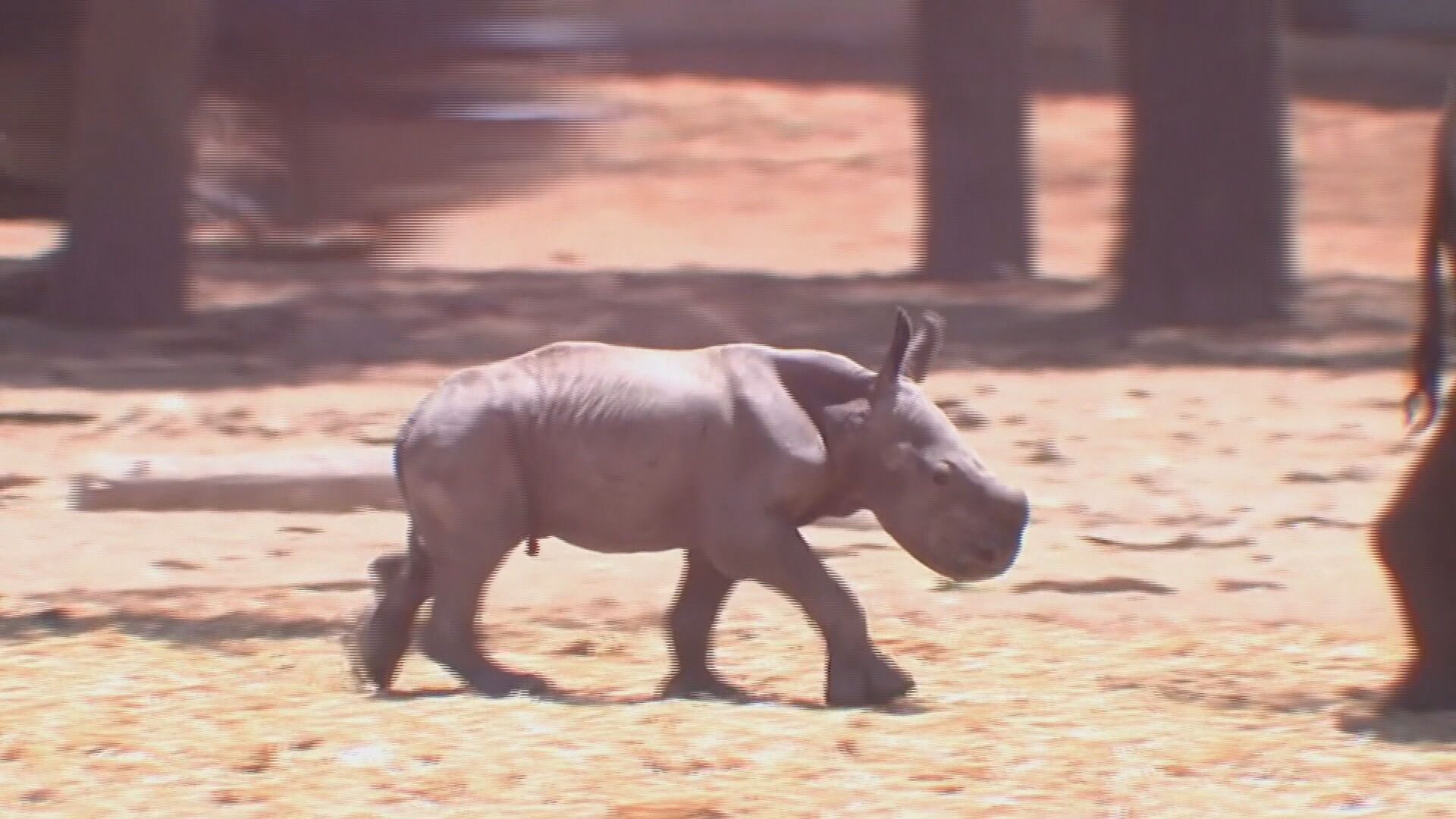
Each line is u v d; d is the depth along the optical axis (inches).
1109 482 1063.6
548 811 487.5
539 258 2415.1
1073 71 3344.0
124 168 1695.4
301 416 1250.0
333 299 1792.6
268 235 1768.0
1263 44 1765.5
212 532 906.7
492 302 1819.6
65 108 1502.2
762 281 2082.9
